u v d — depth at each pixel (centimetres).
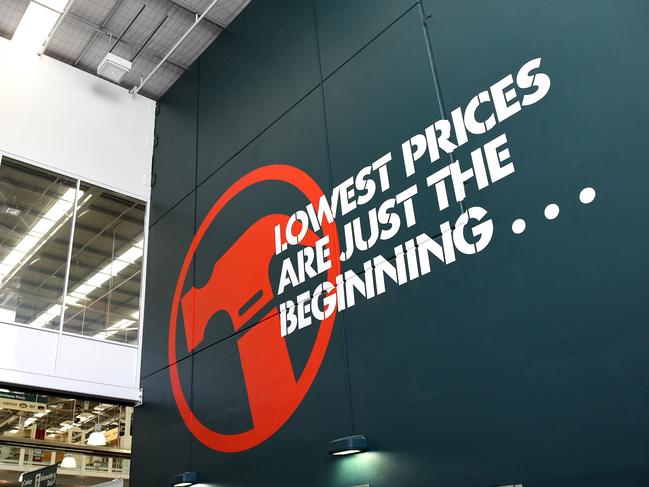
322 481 693
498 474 533
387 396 649
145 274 1167
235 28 1108
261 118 973
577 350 505
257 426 803
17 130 1097
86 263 1100
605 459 467
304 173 853
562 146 559
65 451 1295
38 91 1151
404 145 715
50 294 1034
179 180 1152
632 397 463
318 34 905
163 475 953
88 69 1258
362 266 725
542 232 555
